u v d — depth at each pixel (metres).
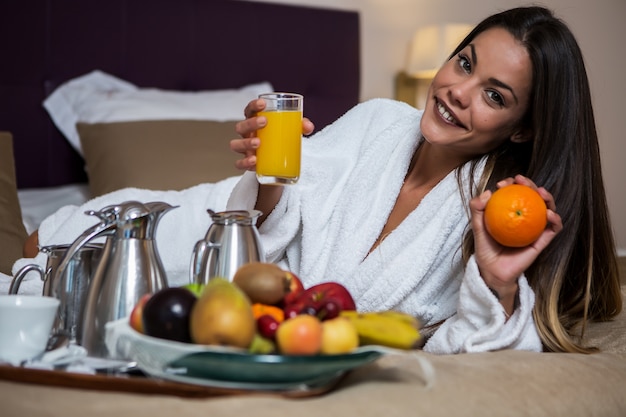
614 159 4.70
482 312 1.41
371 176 1.74
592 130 1.61
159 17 3.38
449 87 1.58
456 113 1.57
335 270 1.70
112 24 3.28
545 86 1.55
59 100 3.14
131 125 2.91
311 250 1.73
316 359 0.97
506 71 1.54
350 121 1.88
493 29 1.58
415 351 1.32
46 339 1.13
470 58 1.57
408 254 1.61
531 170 1.59
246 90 3.41
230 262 1.22
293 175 1.42
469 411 1.03
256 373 0.98
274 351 1.01
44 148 3.17
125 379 1.00
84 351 1.16
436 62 3.80
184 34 3.43
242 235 1.23
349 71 3.82
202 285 1.11
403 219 1.72
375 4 4.00
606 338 1.61
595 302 1.73
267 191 1.71
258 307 1.05
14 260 2.28
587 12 4.57
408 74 3.98
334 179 1.78
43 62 3.17
